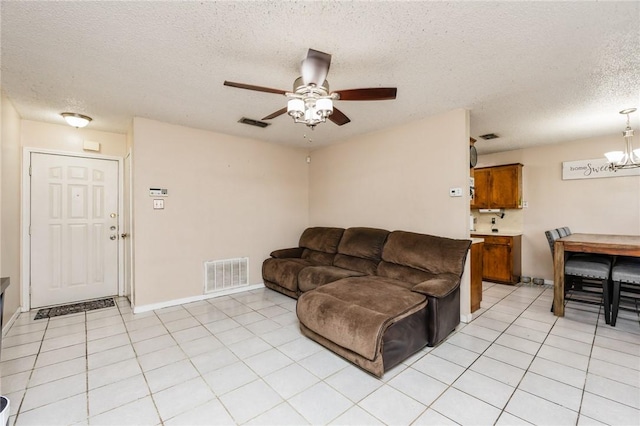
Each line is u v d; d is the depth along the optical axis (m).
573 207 4.32
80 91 2.64
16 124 3.12
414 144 3.48
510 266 4.50
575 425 1.56
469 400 1.77
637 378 1.98
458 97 2.77
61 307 3.49
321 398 1.80
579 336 2.66
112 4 1.54
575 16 1.64
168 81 2.46
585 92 2.63
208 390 1.89
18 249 3.24
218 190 3.99
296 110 1.95
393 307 2.20
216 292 3.95
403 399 1.79
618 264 3.13
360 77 2.38
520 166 4.74
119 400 1.79
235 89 2.61
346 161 4.41
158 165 3.48
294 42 1.91
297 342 2.57
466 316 3.00
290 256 4.43
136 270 3.32
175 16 1.65
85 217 3.75
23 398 1.80
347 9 1.59
